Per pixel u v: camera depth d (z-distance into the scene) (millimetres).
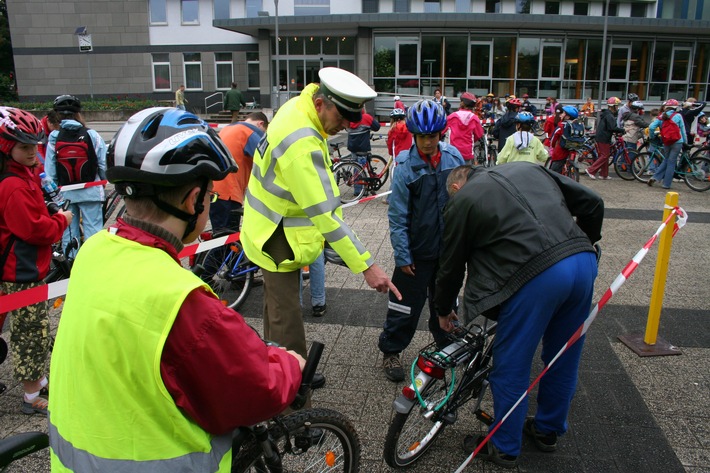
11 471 2701
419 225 3338
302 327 2928
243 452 1849
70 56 29906
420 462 2799
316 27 27016
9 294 2980
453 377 2721
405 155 3379
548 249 2346
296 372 1456
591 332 4203
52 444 1338
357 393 3406
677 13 28766
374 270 2574
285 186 2684
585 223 2707
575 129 9875
